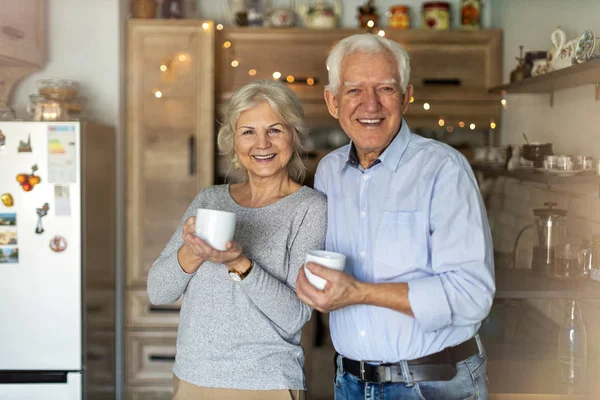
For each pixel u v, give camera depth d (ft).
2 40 8.75
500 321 8.54
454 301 4.46
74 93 9.80
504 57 11.56
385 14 12.50
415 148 4.97
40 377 9.16
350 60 4.87
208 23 11.10
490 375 6.66
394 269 4.82
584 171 7.20
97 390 9.83
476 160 10.62
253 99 5.06
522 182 9.86
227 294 4.92
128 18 11.25
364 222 4.99
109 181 10.39
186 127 11.19
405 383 4.83
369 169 5.04
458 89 11.77
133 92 11.14
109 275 10.42
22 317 9.13
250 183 5.35
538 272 7.55
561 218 7.55
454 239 4.60
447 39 11.63
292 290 4.94
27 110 9.61
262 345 4.91
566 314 6.72
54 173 9.06
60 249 9.11
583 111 7.82
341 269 4.48
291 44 11.66
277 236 5.03
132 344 11.05
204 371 4.91
